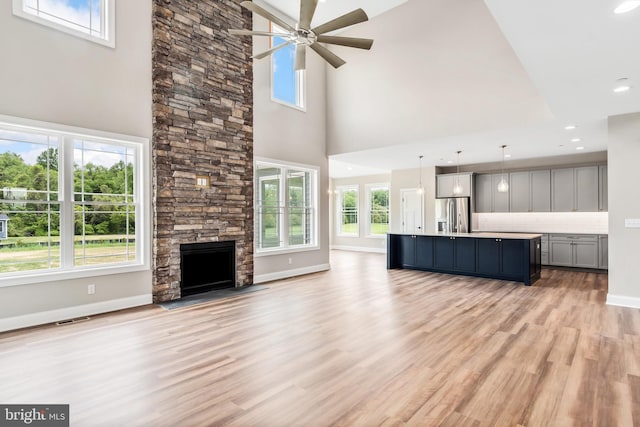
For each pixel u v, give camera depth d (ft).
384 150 23.26
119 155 14.87
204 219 17.21
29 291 12.28
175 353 9.86
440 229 29.63
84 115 13.44
